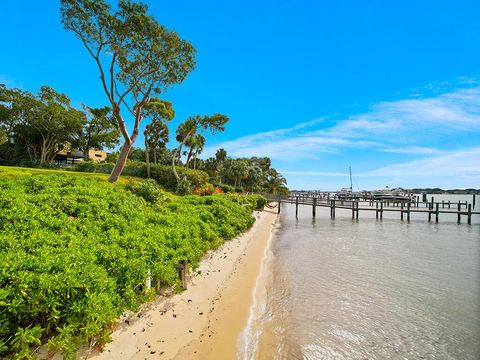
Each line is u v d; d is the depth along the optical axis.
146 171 35.22
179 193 28.78
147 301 6.10
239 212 19.20
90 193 11.77
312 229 26.11
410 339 6.45
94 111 41.50
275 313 7.39
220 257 11.70
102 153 65.50
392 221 34.66
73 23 19.72
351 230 25.66
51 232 6.94
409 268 12.23
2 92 36.50
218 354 5.22
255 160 85.94
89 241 6.66
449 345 6.24
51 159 44.53
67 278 4.24
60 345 3.82
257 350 5.61
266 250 14.83
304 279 10.32
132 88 22.50
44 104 38.16
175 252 7.72
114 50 20.89
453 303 8.42
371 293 9.12
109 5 19.77
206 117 38.00
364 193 67.75
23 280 3.89
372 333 6.65
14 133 40.84
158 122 38.53
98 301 4.32
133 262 5.79
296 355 5.63
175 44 22.02
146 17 20.34
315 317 7.32
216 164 67.94
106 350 4.69
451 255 15.12
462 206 66.00
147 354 4.85
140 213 11.20
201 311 6.73
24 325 3.99
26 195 9.57
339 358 5.66
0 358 3.54
